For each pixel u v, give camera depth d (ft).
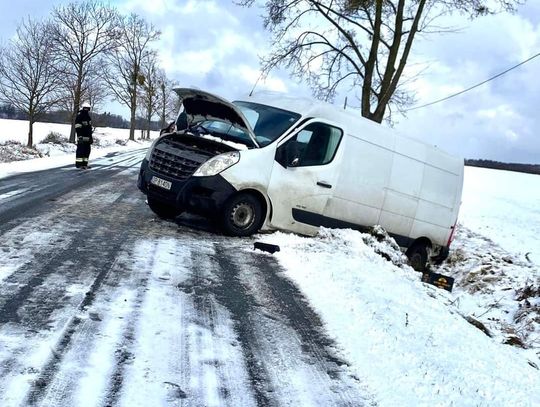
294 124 25.50
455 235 53.42
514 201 118.32
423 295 19.71
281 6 60.95
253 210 24.34
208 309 14.15
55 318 12.05
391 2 59.62
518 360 16.25
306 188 25.81
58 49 97.86
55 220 22.33
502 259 41.83
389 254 26.09
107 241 19.75
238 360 11.43
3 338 10.77
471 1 56.34
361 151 28.02
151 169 24.79
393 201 29.86
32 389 9.11
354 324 14.53
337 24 60.70
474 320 21.02
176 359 10.99
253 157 24.02
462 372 12.94
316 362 11.94
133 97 167.12
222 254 20.48
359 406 10.26
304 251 22.18
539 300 27.53
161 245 20.33
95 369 10.07
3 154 64.54
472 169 246.68
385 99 58.18
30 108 87.56
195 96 25.07
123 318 12.59
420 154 31.53
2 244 17.53
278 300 15.84
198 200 23.17
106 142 129.08
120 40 130.93
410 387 11.43
